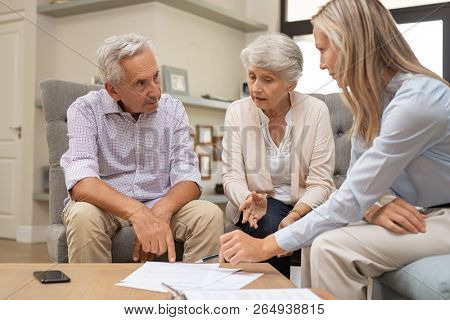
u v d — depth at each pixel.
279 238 0.80
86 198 1.10
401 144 0.75
